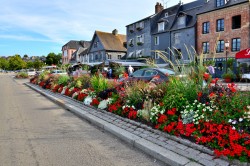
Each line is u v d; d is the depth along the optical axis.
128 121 7.09
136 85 8.33
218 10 32.28
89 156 4.96
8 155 5.04
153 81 9.25
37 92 18.45
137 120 6.95
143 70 12.43
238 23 31.12
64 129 7.02
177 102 6.00
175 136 5.39
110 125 6.85
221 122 4.85
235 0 30.66
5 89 21.58
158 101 6.73
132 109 7.37
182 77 6.89
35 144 5.70
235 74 22.77
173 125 5.55
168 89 6.90
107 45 54.16
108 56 53.75
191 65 7.07
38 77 27.53
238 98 5.19
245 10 29.38
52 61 108.50
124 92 8.39
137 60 42.84
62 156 4.97
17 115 9.14
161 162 4.60
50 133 6.61
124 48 56.22
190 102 6.08
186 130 5.18
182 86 6.49
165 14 43.09
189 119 5.46
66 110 10.15
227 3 31.61
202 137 4.75
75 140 5.98
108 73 24.81
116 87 9.72
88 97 10.65
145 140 5.45
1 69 126.69
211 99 5.51
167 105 6.13
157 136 5.70
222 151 4.20
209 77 6.48
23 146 5.57
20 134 6.53
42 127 7.27
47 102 12.69
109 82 11.53
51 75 23.22
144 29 45.28
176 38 38.59
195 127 5.24
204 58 7.26
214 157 4.32
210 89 6.05
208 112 5.28
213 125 4.81
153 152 4.83
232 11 30.75
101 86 10.98
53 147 5.50
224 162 4.14
